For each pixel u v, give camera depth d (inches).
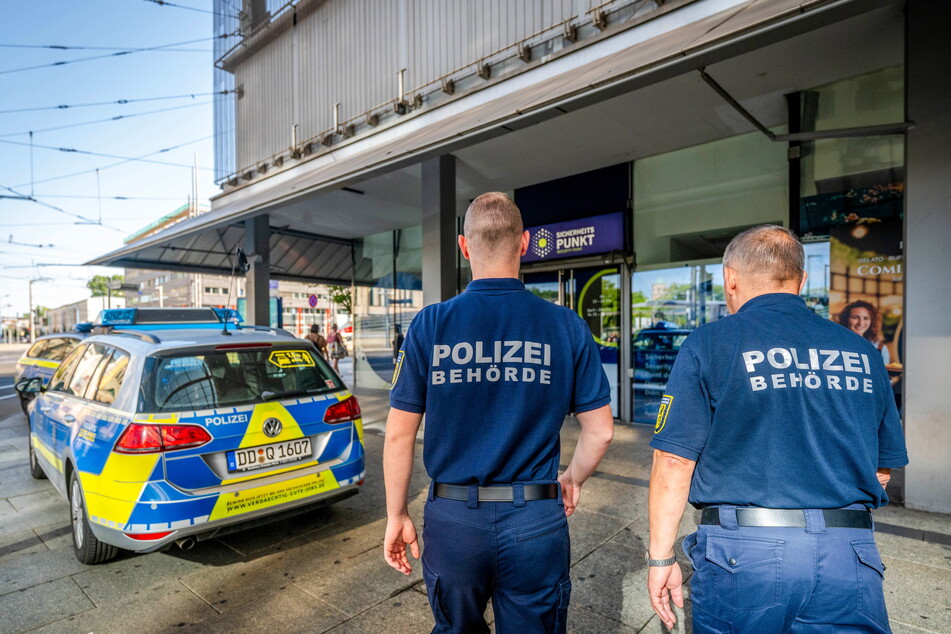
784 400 52.8
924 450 145.6
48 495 183.2
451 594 58.1
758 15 124.7
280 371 140.6
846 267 195.3
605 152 262.5
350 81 337.1
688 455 55.7
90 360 156.6
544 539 57.1
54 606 109.6
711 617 53.4
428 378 59.4
